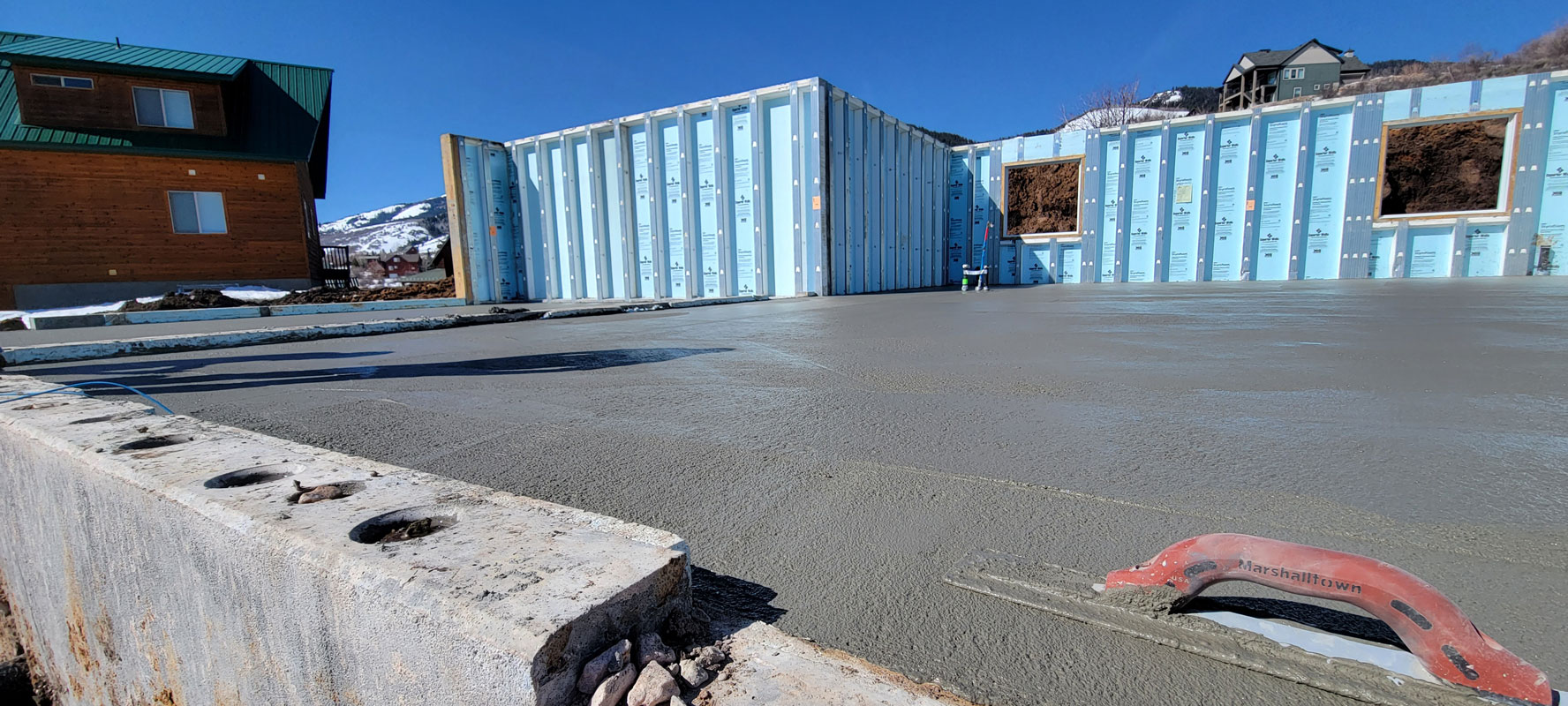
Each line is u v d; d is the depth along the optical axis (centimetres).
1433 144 1308
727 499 162
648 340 508
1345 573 88
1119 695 85
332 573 96
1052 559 125
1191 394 269
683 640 93
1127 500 154
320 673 103
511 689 75
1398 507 146
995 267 1612
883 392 288
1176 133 1416
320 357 433
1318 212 1329
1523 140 1205
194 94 1469
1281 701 82
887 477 175
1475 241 1249
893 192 1354
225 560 114
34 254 1326
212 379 342
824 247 1074
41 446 164
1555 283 1024
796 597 114
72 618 176
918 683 88
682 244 1196
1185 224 1429
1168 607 101
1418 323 502
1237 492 157
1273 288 1051
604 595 83
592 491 170
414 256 3064
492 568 90
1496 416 224
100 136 1380
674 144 1188
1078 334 482
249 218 1510
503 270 1366
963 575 120
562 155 1298
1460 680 81
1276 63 4525
